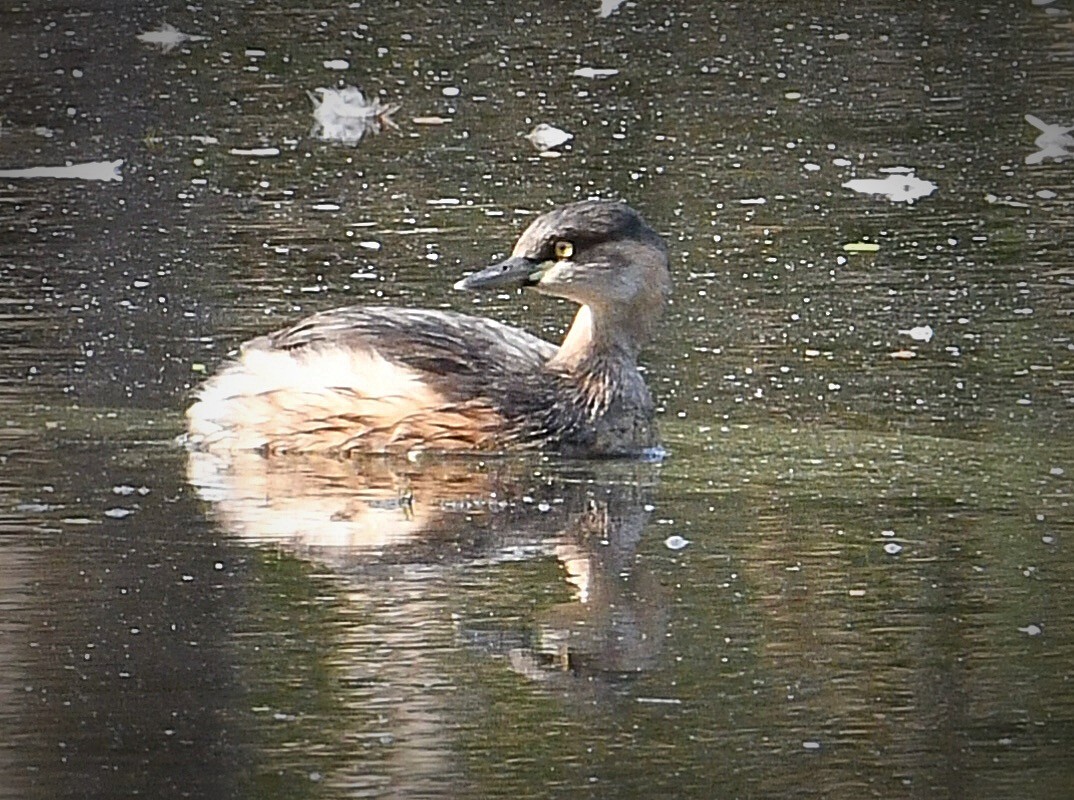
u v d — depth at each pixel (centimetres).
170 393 1298
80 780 820
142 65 2150
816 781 824
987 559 1060
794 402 1301
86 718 876
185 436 1236
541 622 977
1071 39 2273
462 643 953
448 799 804
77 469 1180
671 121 1975
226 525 1104
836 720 880
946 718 884
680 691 906
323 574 1034
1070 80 2116
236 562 1050
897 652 950
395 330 1263
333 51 2211
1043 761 843
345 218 1667
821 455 1213
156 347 1373
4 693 899
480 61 2181
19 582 1020
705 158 1856
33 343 1378
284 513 1124
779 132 1942
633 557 1062
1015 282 1530
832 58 2205
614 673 925
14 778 822
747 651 951
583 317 1275
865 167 1834
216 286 1499
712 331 1427
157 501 1136
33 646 949
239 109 2002
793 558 1060
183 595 1008
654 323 1263
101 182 1767
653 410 1249
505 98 2045
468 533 1101
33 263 1551
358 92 2041
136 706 888
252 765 833
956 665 938
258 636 960
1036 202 1733
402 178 1784
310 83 2091
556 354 1280
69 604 995
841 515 1121
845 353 1384
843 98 2059
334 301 1465
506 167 1822
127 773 827
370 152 1864
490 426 1236
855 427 1257
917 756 846
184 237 1617
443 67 2155
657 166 1831
